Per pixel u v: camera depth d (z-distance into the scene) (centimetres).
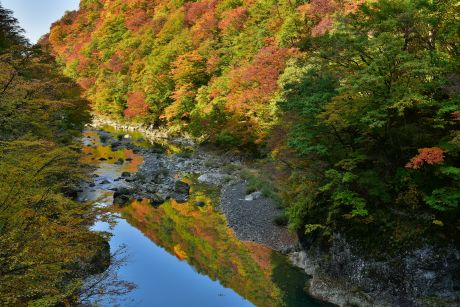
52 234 752
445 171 1088
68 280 1057
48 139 1291
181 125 5166
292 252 1638
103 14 10819
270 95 3238
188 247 1770
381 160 1328
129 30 9056
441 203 1167
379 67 1213
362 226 1285
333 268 1333
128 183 2728
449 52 1341
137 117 6269
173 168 3303
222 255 1675
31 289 668
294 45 3350
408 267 1148
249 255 1661
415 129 1308
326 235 1398
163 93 5844
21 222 733
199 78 5466
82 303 977
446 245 1124
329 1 3606
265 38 4300
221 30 5934
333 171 1293
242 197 2367
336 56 1440
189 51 6012
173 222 2091
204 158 3688
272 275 1463
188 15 7375
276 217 1928
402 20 1273
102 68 7931
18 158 809
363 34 1374
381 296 1168
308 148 1336
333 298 1245
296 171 1578
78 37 10962
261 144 3062
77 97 2531
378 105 1252
